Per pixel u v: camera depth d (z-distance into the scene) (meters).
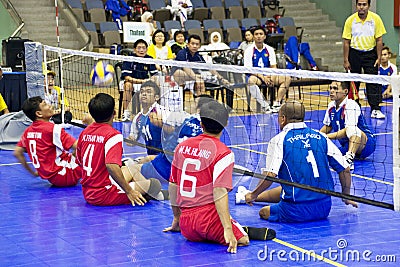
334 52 26.16
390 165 10.10
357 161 10.47
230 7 26.38
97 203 7.98
